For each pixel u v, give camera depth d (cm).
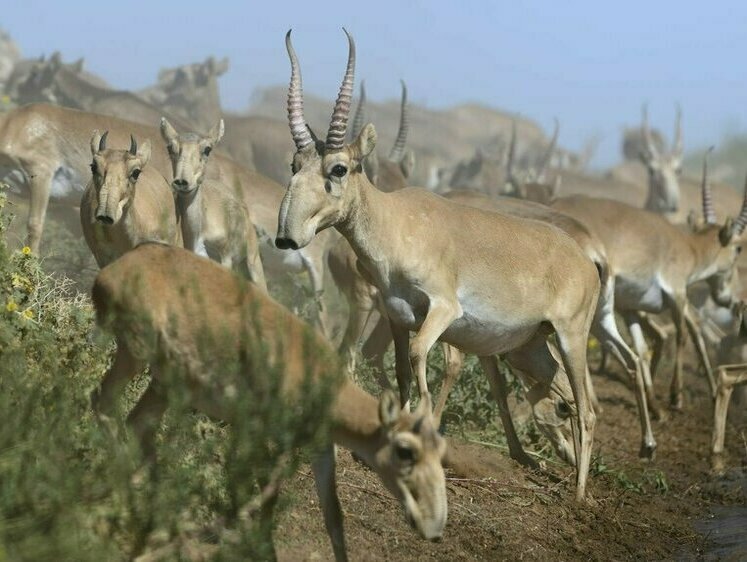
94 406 1018
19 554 800
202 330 989
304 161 1262
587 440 1466
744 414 2203
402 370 1363
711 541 1438
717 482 1748
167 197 1642
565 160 6725
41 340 1124
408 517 931
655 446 1834
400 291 1330
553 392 1533
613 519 1438
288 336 998
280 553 1055
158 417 1038
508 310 1386
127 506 902
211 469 1028
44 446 890
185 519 935
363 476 1293
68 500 850
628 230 2181
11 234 2019
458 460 1434
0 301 1162
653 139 6456
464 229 1359
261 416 952
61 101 3566
